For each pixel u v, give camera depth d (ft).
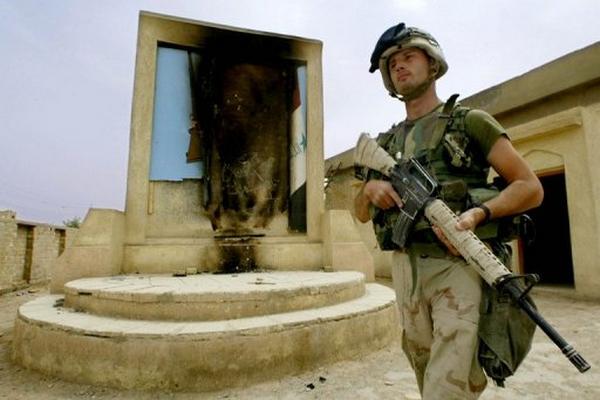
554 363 11.28
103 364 9.93
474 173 5.08
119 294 11.66
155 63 21.01
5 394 9.47
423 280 5.01
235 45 22.44
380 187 5.60
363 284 16.33
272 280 14.85
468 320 4.42
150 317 11.25
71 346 10.34
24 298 25.95
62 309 12.92
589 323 16.07
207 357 9.82
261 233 21.17
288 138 22.59
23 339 11.53
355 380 10.29
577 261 23.20
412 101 5.82
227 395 9.43
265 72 22.81
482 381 4.53
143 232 19.48
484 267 4.23
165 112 20.88
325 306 13.26
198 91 21.50
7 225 28.25
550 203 37.81
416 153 5.36
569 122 23.29
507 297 4.49
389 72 6.01
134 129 20.13
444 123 5.17
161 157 20.43
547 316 17.80
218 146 21.27
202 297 11.26
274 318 11.32
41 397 9.30
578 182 23.26
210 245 19.88
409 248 5.25
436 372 4.42
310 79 23.41
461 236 4.43
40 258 33.94
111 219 18.03
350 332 12.12
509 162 4.59
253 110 22.22
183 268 19.35
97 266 17.39
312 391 9.59
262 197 21.53
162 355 9.73
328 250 20.86
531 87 25.39
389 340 13.89
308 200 22.22
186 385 9.66
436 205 4.78
